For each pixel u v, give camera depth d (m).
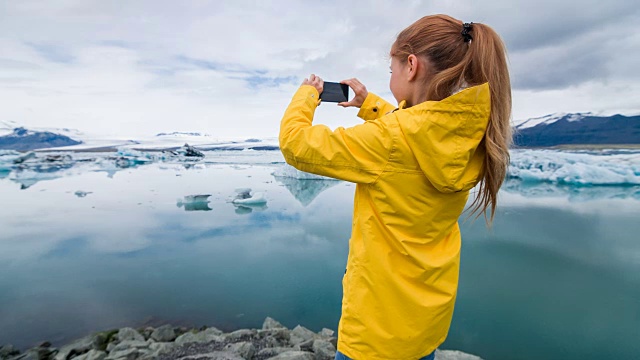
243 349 4.02
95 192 17.92
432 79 1.15
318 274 7.59
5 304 6.33
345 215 12.90
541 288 6.56
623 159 18.27
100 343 4.98
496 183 1.11
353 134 1.07
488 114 1.03
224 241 10.03
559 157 19.17
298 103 1.26
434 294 1.15
